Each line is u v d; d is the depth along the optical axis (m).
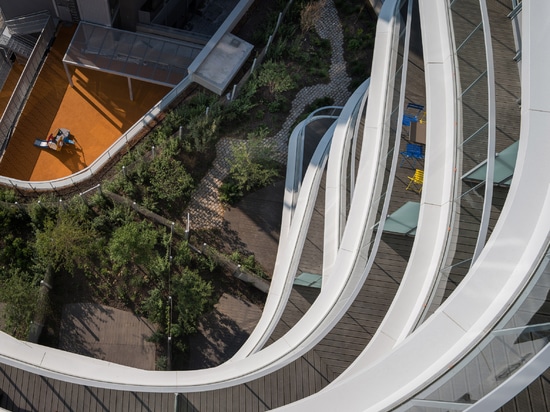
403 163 16.03
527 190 10.34
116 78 24.19
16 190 19.94
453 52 13.81
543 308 9.05
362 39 24.95
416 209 13.65
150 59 23.19
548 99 10.74
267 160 21.30
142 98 24.11
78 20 24.53
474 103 12.62
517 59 13.76
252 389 13.27
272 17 24.22
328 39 24.78
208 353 18.83
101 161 20.89
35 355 13.05
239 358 15.30
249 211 21.08
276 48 23.70
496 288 10.01
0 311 18.00
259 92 22.97
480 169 12.09
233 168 20.66
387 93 15.87
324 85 23.91
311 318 14.67
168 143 21.06
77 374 12.80
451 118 13.32
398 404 9.73
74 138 22.92
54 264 18.19
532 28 11.02
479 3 12.83
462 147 12.77
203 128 21.16
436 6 14.59
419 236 12.73
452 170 12.84
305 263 18.16
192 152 21.39
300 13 24.38
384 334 12.23
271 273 20.34
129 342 18.47
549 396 9.00
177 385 12.86
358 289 13.96
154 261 18.97
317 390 13.73
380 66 16.44
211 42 22.61
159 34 25.02
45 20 24.19
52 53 24.16
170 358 18.16
